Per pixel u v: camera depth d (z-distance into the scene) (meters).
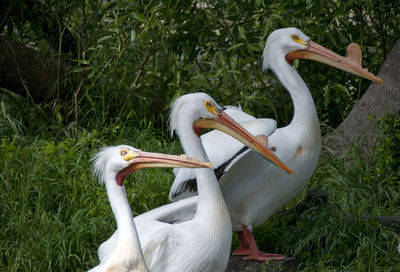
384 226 9.84
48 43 13.78
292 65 9.76
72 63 14.08
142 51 13.59
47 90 13.32
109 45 13.11
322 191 10.38
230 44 13.82
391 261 9.02
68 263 8.98
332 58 9.62
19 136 11.76
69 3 13.08
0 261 8.95
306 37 9.69
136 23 12.55
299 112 9.34
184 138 7.85
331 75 13.87
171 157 6.39
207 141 9.04
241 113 9.51
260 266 9.06
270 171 9.06
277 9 11.97
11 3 12.75
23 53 13.05
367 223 9.57
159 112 13.70
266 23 11.65
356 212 9.95
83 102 13.49
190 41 13.20
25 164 10.74
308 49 9.65
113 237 7.33
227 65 12.98
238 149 8.70
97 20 12.94
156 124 13.70
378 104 12.60
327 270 8.81
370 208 10.69
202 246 7.28
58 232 9.32
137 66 13.52
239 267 9.14
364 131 12.50
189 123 7.86
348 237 9.21
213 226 7.36
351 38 13.20
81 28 12.89
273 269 8.90
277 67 9.66
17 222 9.57
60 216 9.96
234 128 7.95
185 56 13.41
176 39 13.13
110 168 6.46
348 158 12.25
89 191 10.36
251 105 13.38
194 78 13.42
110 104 13.26
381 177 11.45
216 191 7.49
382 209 10.73
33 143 11.75
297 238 9.66
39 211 9.80
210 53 13.54
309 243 9.59
